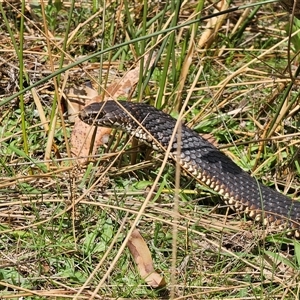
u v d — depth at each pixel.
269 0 8.00
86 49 12.67
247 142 10.18
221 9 12.68
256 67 12.49
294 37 11.56
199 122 10.99
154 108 9.88
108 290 7.93
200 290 7.95
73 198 9.02
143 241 8.28
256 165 10.32
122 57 11.84
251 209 9.39
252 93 11.53
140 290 7.91
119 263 8.30
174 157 9.59
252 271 8.34
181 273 8.25
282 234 8.98
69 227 8.94
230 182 9.49
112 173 9.98
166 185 9.75
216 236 8.96
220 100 11.58
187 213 9.35
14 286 7.70
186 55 11.09
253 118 11.05
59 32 13.06
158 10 12.69
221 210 9.71
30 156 10.37
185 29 12.90
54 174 9.65
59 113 9.84
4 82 11.75
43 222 8.73
